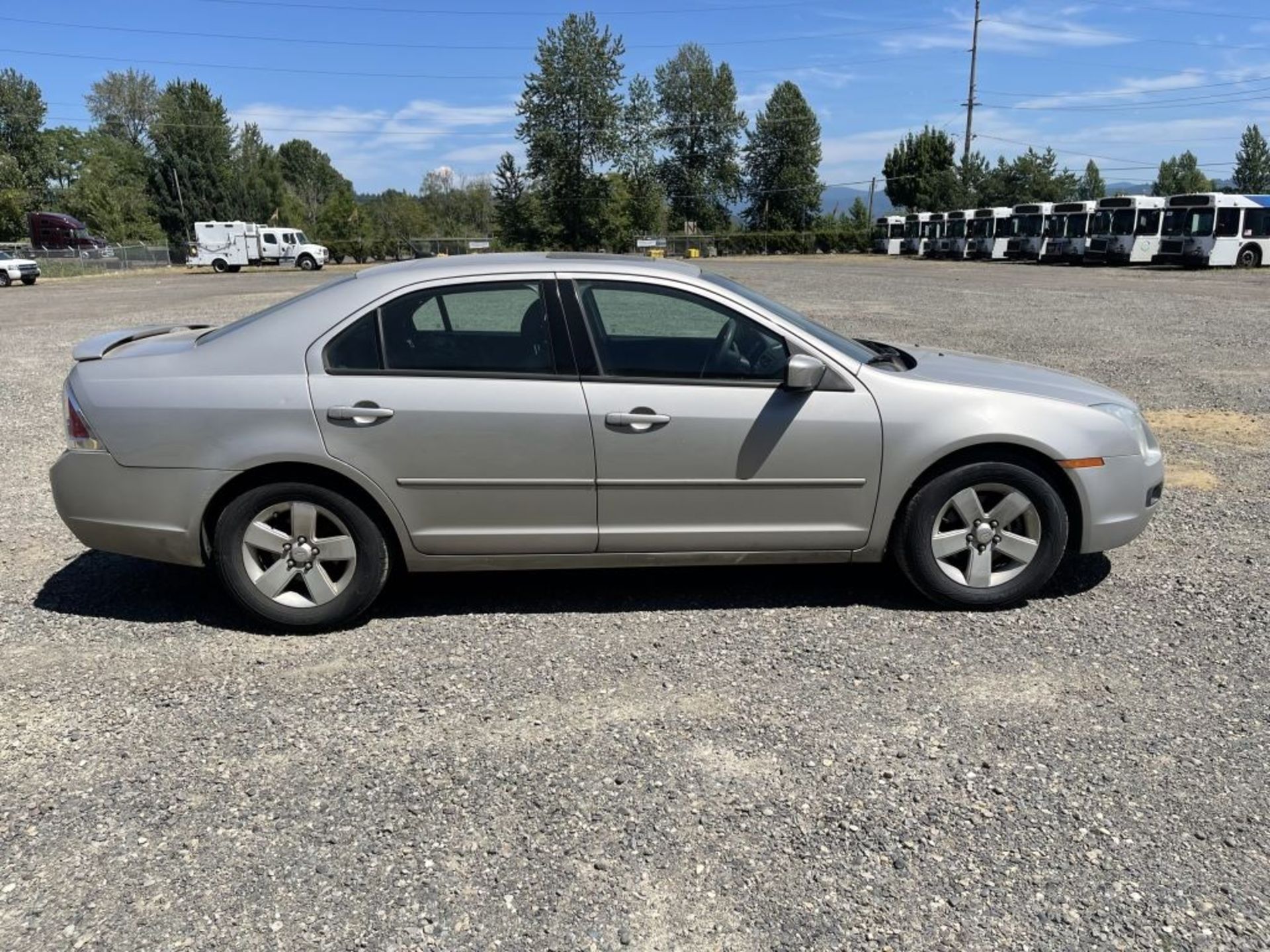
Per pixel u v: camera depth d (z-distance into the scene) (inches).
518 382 156.6
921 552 165.3
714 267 1775.3
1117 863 102.5
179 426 154.9
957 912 95.7
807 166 3297.2
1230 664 147.9
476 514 159.5
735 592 179.2
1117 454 164.4
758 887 99.5
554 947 91.4
